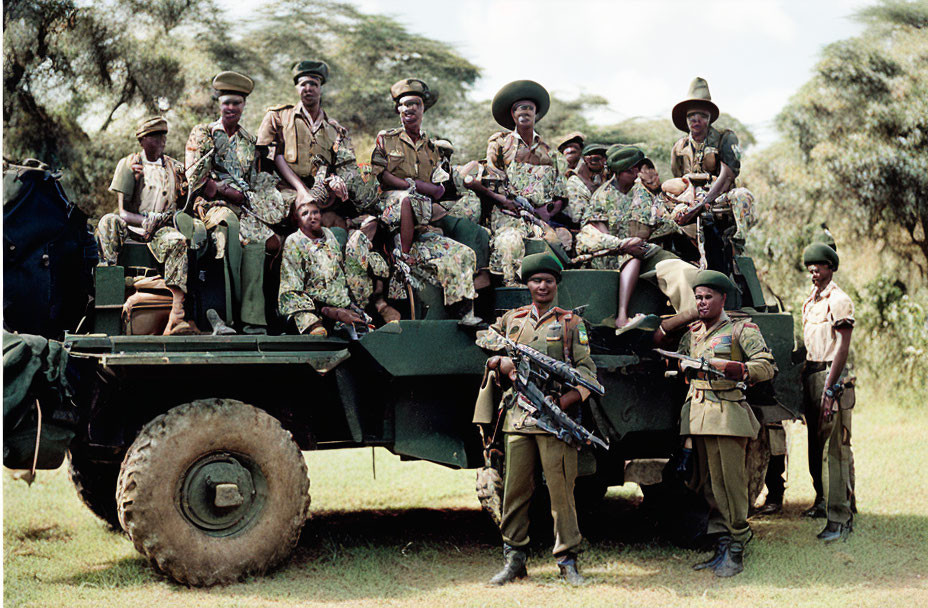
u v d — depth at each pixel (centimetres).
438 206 576
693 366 514
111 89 1755
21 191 491
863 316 1384
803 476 842
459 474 859
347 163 568
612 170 600
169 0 1803
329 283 526
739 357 518
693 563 542
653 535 614
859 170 1510
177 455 473
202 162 522
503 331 511
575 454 489
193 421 479
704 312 522
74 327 531
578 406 493
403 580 505
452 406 554
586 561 544
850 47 1569
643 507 662
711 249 621
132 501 463
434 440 545
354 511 696
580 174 681
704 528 572
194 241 506
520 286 573
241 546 486
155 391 508
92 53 1716
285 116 564
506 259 574
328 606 450
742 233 639
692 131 641
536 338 493
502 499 525
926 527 621
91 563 527
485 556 562
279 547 498
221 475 482
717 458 517
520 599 464
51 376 455
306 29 1947
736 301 608
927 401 1276
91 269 526
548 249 584
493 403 508
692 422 518
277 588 477
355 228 568
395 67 1969
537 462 498
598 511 697
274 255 547
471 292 554
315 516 674
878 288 1403
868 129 1534
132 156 555
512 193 609
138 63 1738
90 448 552
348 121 1958
